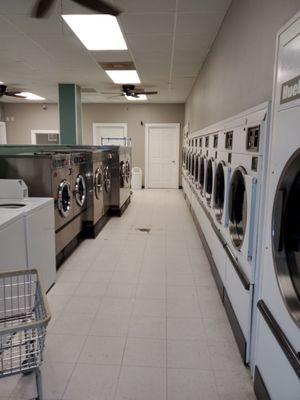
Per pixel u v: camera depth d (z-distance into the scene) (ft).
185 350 6.94
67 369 6.33
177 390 5.79
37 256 8.84
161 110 32.94
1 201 9.48
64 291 9.79
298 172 4.25
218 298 9.34
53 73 20.71
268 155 5.25
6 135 34.06
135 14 11.28
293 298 4.27
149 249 13.88
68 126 24.50
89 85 24.56
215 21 11.66
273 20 5.70
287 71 4.34
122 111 33.17
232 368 6.38
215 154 11.35
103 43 14.57
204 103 16.44
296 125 4.03
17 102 33.30
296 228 4.65
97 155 15.96
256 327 5.83
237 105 8.64
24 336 4.88
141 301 9.16
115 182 19.90
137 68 19.07
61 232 11.69
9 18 11.68
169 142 33.65
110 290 9.87
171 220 19.35
